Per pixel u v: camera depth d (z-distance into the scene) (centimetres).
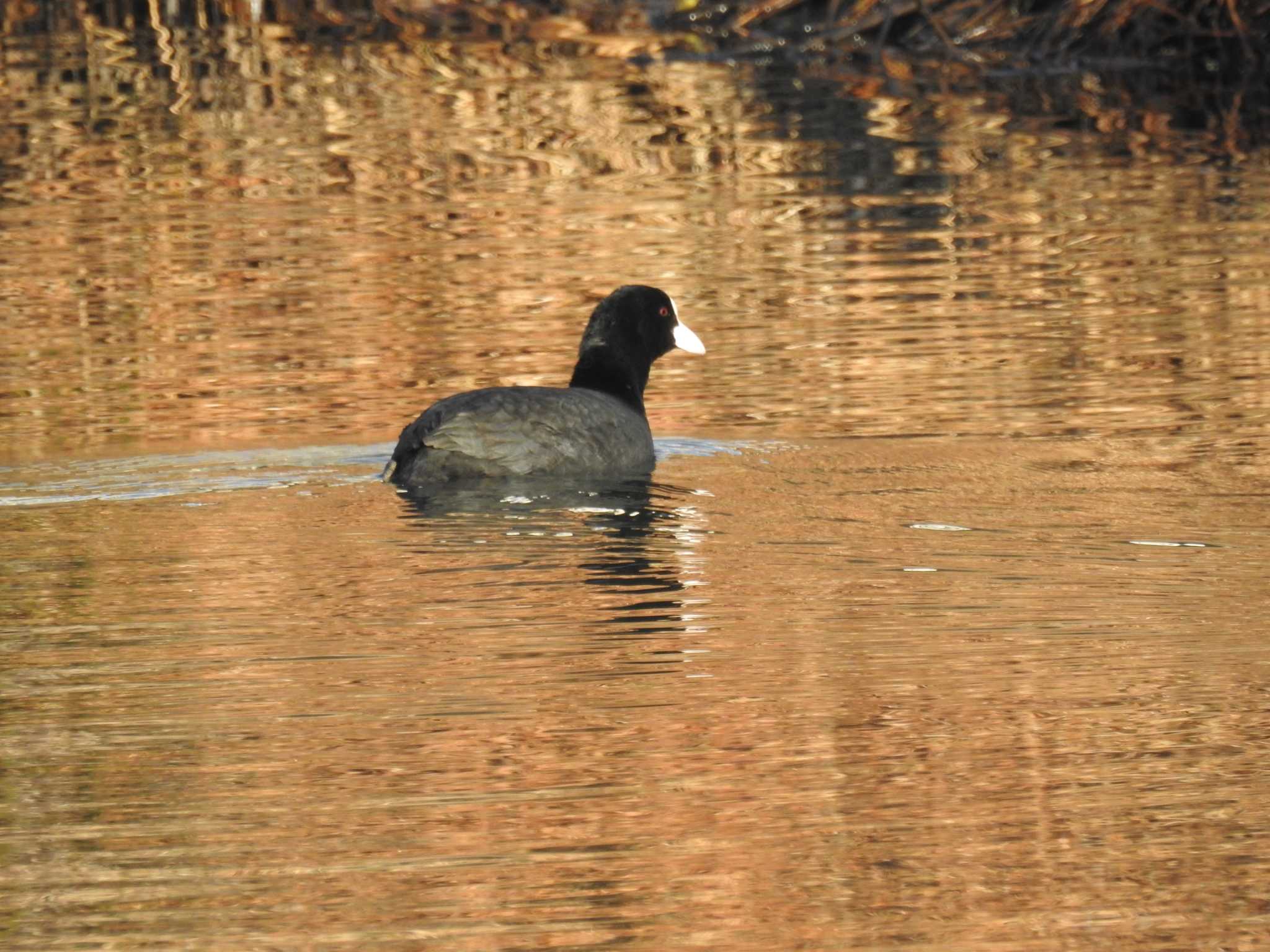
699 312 1866
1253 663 905
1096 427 1435
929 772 781
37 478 1307
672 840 718
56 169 2562
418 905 668
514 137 2756
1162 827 728
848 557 1093
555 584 1038
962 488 1257
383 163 2600
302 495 1250
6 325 1850
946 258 2086
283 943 641
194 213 2334
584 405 1320
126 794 763
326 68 3212
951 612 988
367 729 828
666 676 891
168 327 1836
